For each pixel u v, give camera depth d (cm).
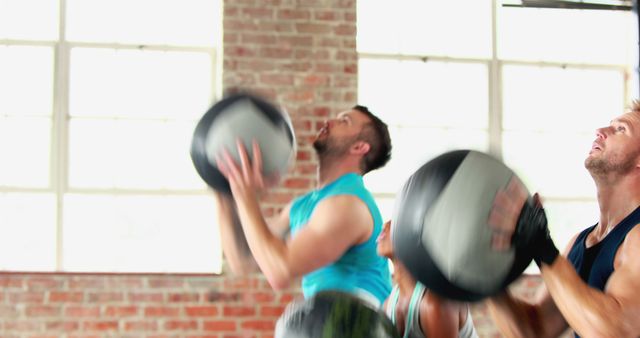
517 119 643
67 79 595
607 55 656
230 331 575
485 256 206
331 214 316
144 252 591
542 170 643
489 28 641
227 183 311
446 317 272
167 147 598
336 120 348
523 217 209
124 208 592
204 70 605
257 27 593
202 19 607
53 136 592
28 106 593
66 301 566
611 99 654
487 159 214
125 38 602
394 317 289
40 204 588
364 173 347
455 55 638
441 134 631
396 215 217
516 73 644
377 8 631
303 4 597
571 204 645
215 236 596
